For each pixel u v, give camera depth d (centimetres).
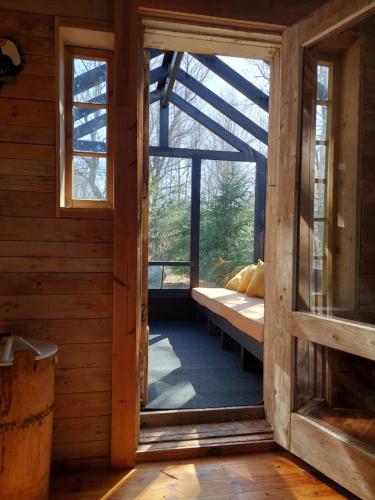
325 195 198
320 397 185
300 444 183
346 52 193
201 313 485
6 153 172
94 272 182
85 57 191
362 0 159
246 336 298
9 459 141
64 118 187
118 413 182
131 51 179
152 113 518
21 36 171
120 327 182
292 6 195
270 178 220
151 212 519
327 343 172
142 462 186
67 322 180
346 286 193
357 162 198
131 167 181
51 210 177
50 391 156
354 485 156
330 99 195
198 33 195
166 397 249
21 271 175
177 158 525
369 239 190
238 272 537
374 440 165
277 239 206
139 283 191
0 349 144
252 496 162
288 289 195
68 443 181
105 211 182
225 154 532
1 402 139
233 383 280
